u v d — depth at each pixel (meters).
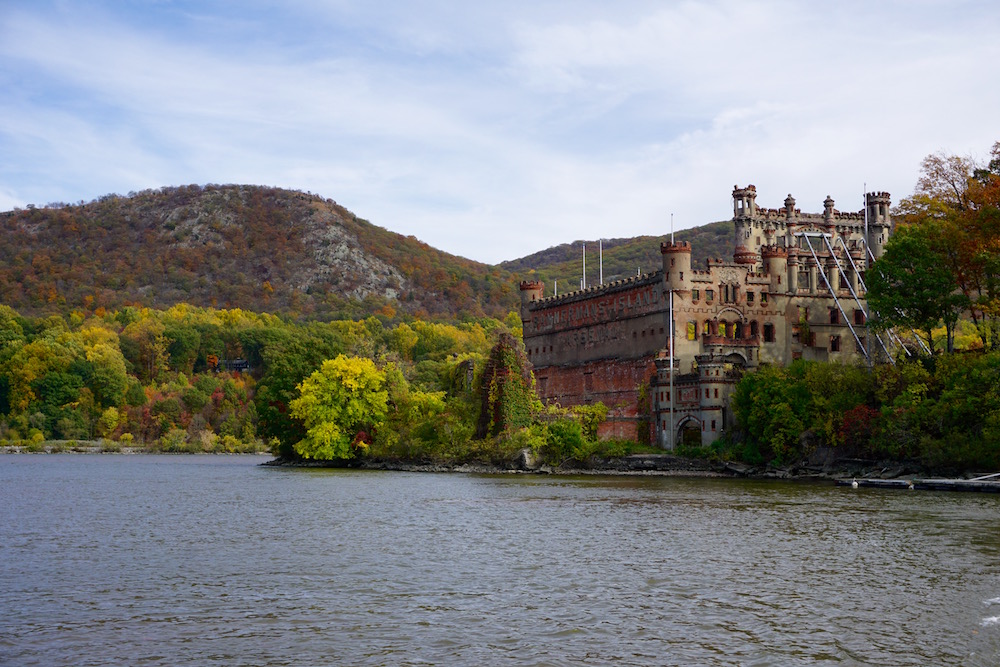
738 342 147.75
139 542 65.62
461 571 54.31
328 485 117.38
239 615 44.62
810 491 99.38
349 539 66.50
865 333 153.25
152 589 49.97
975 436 105.75
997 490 96.62
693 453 131.12
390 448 156.75
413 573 53.84
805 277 156.25
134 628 42.53
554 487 108.94
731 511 80.50
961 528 68.94
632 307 155.25
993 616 43.81
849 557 57.72
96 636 41.31
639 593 48.53
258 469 162.62
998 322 122.44
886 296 123.25
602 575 52.91
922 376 114.00
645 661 37.97
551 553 59.97
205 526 74.19
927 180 143.38
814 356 151.88
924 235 125.50
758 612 44.69
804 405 121.31
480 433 151.25
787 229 171.12
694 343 146.25
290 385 173.38
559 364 173.62
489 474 138.62
